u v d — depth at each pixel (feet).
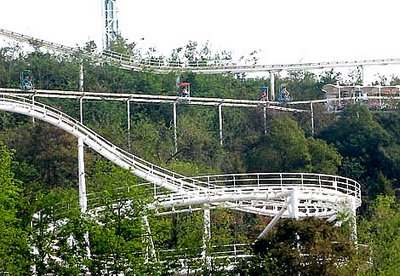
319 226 153.07
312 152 331.57
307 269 147.95
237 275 152.25
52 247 139.74
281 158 328.49
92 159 288.51
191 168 303.89
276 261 148.05
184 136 348.79
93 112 350.23
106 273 139.03
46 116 214.69
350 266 151.12
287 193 197.36
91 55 391.86
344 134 361.10
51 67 377.71
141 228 140.77
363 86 420.36
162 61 431.43
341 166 341.21
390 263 158.30
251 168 331.77
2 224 135.64
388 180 336.70
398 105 399.65
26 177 274.57
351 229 169.68
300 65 404.98
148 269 137.69
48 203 142.10
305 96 442.09
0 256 134.10
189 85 384.88
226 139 371.76
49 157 289.53
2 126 329.52
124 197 141.38
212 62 463.83
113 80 381.60
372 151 350.02
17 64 380.78
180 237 173.47
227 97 406.00
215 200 195.72
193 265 146.82
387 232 169.17
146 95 333.42
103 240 135.33
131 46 458.91
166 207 193.98
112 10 483.10
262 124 387.34
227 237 181.57
